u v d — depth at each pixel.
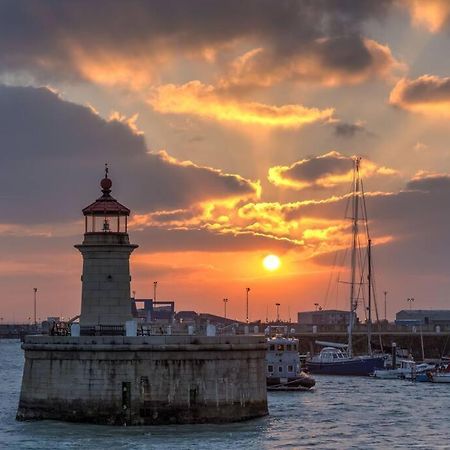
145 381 69.25
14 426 69.94
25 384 73.31
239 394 72.00
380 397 107.69
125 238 76.44
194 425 69.81
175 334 75.94
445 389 122.06
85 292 75.81
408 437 70.75
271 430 70.19
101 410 69.31
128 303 75.94
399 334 199.25
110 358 69.38
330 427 75.25
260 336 74.44
